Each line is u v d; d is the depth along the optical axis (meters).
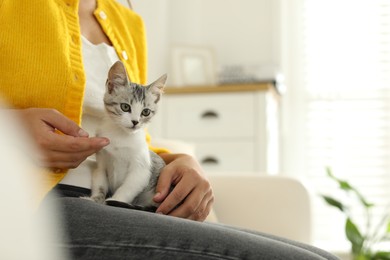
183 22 3.36
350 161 3.25
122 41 1.20
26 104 0.94
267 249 0.75
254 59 3.33
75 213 0.79
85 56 1.08
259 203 1.59
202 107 2.88
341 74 3.29
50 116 0.88
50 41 0.98
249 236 0.78
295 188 1.59
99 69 1.09
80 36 1.04
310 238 1.58
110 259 0.74
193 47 3.26
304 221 1.57
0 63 0.95
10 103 0.94
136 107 1.01
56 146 0.86
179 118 2.90
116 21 1.24
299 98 3.33
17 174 0.47
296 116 3.33
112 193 1.01
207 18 3.39
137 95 1.03
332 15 3.31
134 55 1.24
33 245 0.46
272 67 3.05
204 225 0.79
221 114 2.86
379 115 3.24
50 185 0.89
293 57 3.35
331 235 3.21
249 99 2.83
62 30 1.00
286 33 3.36
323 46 3.31
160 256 0.73
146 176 1.00
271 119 2.98
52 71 0.96
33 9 1.00
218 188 1.62
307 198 1.59
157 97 1.09
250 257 0.73
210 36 3.38
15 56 0.95
